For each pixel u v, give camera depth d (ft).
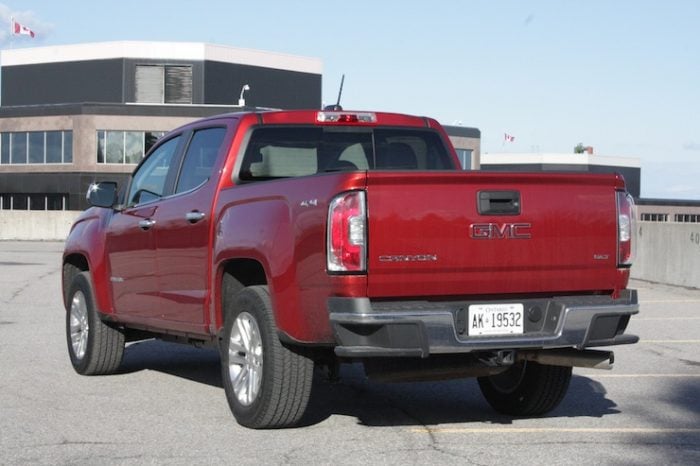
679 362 35.94
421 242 21.02
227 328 24.48
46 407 26.73
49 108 233.35
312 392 29.35
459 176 21.33
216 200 25.53
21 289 66.33
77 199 231.09
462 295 21.70
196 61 262.67
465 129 254.88
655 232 78.23
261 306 23.07
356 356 20.57
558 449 22.02
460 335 21.67
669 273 75.72
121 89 263.70
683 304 59.52
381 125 27.91
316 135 27.02
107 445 22.29
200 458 21.07
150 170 30.17
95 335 31.48
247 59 270.87
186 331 26.96
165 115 229.25
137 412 26.11
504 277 21.79
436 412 26.40
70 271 34.55
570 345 22.11
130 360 35.81
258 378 23.44
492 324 21.94
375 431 23.82
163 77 262.88
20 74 276.41
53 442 22.57
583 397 28.76
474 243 21.44
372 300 21.04
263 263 22.90
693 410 26.78
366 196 20.71
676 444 22.59
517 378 25.59
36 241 179.52
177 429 23.97
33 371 32.99
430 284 21.18
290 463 20.66
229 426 24.34
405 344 20.66
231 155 25.94
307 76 284.41
